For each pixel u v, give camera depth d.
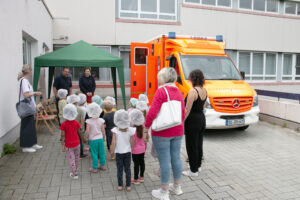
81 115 4.90
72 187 3.85
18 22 6.60
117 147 3.68
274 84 16.42
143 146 3.92
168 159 3.40
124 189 3.81
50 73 8.95
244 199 3.57
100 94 13.10
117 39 12.98
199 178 4.21
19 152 5.34
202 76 4.04
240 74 7.43
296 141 6.41
